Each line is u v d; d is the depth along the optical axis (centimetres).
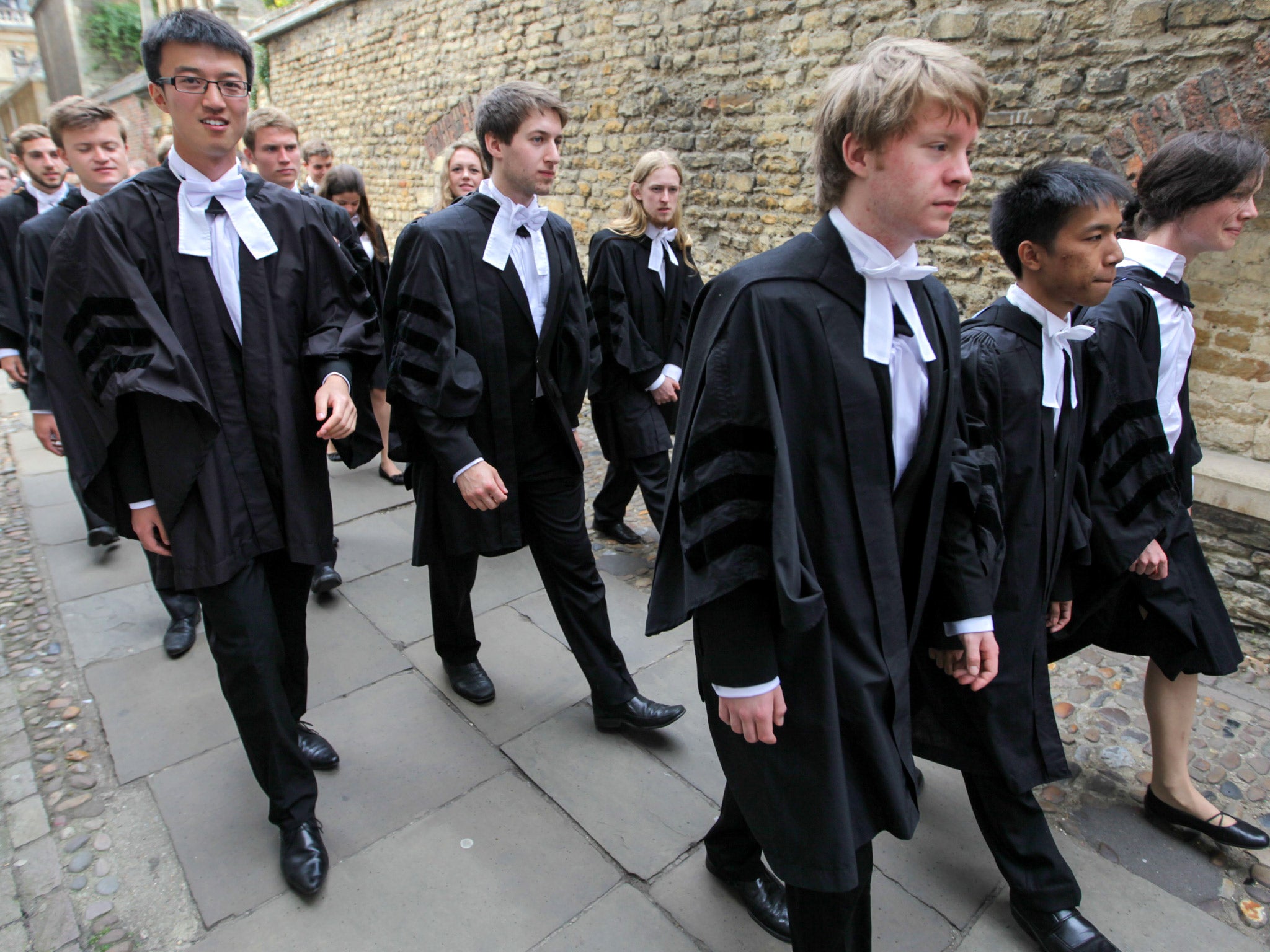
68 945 185
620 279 346
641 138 551
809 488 128
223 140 173
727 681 127
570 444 237
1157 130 311
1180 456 212
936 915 194
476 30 682
